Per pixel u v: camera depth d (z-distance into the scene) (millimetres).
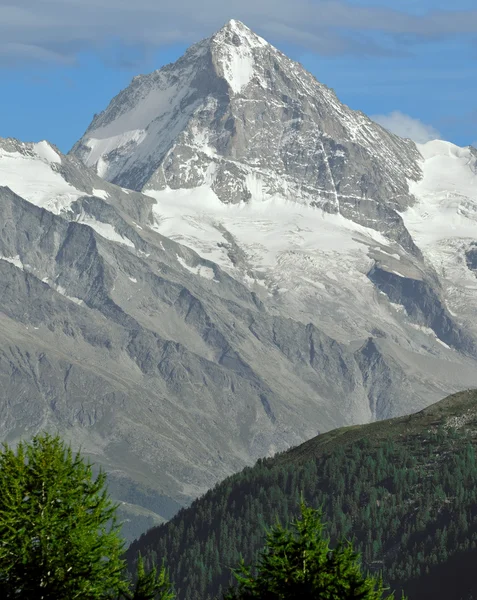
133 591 166250
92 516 166750
